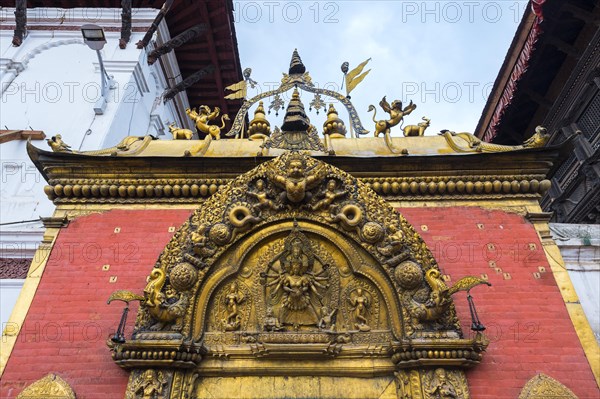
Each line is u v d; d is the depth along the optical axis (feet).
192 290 23.18
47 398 21.12
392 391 21.81
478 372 21.63
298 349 21.89
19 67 50.37
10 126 45.11
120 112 47.26
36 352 22.72
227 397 21.80
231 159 27.37
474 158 27.07
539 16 47.65
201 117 33.99
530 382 21.25
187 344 21.40
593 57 46.47
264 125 34.91
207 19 61.11
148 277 23.72
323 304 23.70
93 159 27.55
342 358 22.41
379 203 24.99
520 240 25.94
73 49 52.85
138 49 53.01
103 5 57.21
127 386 21.27
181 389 21.15
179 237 24.27
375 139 32.07
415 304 22.24
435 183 27.37
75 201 28.12
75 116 45.91
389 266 23.52
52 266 25.71
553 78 55.11
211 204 25.36
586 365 21.66
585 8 46.96
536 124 59.36
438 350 21.03
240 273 24.67
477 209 27.14
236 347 22.49
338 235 24.93
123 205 28.04
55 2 56.75
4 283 30.91
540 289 24.18
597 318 25.08
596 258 27.25
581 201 45.85
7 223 35.01
